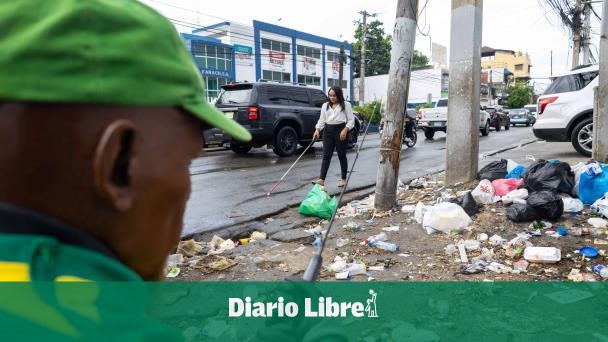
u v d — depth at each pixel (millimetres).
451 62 5746
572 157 8484
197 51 33344
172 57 565
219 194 6383
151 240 587
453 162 5855
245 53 36875
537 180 4738
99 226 528
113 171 516
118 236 548
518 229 3969
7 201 499
